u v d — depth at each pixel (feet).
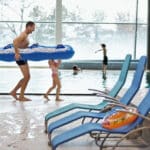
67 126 17.03
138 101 17.29
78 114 14.62
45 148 13.56
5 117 18.90
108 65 54.54
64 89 30.89
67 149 13.61
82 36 60.03
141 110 12.53
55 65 25.04
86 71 50.47
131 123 12.43
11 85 33.73
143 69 14.53
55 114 15.65
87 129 12.21
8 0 58.54
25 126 16.98
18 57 23.80
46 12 59.11
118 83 17.15
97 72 49.34
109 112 14.38
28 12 59.21
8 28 59.11
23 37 24.16
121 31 59.98
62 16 58.95
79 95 27.17
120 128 12.30
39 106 22.26
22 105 22.56
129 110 12.55
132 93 14.65
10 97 25.86
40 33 59.52
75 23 59.47
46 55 24.77
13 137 15.08
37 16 59.26
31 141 14.49
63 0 58.80
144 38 59.57
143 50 59.62
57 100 24.66
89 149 13.65
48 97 26.04
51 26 59.36
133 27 59.57
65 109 15.92
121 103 13.99
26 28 24.71
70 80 38.91
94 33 59.93
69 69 53.47
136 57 59.57
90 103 23.62
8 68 52.75
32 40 59.26
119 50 59.67
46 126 15.76
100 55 59.06
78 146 14.02
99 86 33.68
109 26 59.88
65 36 59.77
